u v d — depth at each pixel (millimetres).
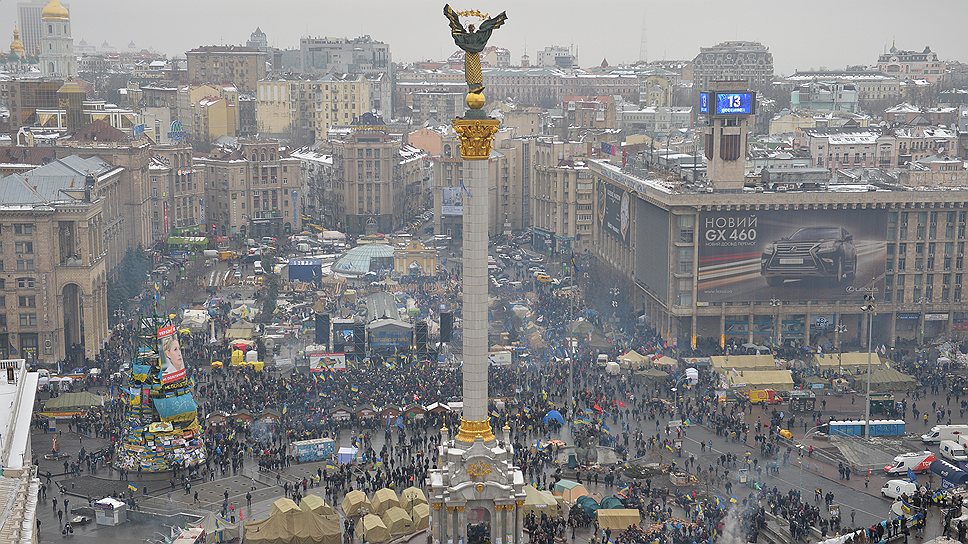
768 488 144125
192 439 157125
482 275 108250
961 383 188500
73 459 157625
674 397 182625
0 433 119062
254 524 128125
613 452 154750
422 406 170750
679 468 150875
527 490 134125
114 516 136000
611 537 127125
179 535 128000
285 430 166625
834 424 165125
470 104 106312
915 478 146875
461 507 107000
